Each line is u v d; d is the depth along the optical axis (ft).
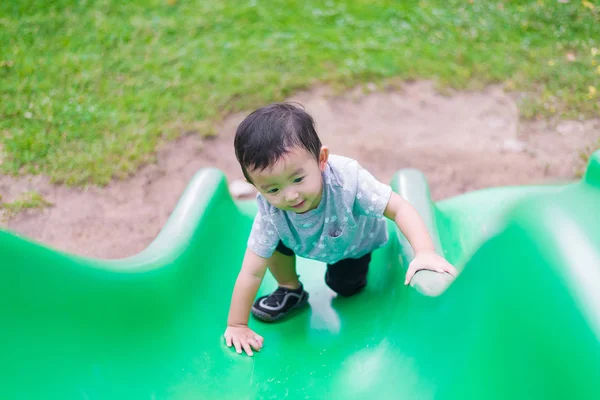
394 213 5.80
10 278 4.33
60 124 12.92
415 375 4.75
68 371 4.49
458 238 7.61
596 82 13.88
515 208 3.71
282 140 4.85
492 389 3.66
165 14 16.60
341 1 17.15
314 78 14.43
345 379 5.34
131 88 14.01
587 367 2.94
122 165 12.06
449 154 12.35
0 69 14.43
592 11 16.29
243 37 15.79
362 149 12.59
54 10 16.56
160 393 5.04
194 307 6.09
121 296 5.27
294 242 5.92
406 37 15.72
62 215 11.15
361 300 6.61
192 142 12.72
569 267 3.18
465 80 14.29
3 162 12.01
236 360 5.72
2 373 4.09
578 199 3.50
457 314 4.33
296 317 6.51
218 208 7.31
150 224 11.01
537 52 14.98
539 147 12.34
